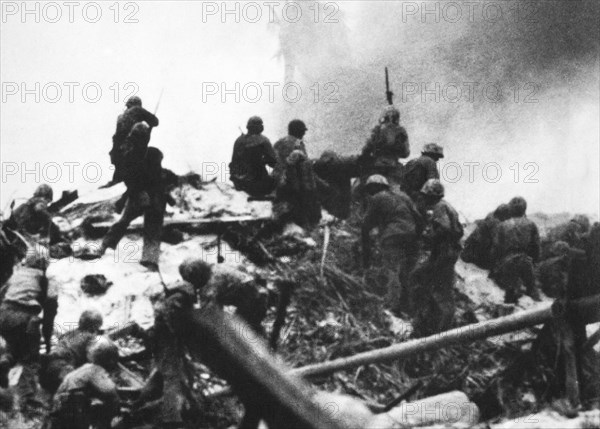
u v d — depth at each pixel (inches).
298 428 383.9
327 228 981.8
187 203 1031.0
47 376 726.5
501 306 949.2
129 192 932.0
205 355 392.2
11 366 732.0
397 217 908.6
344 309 892.6
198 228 987.3
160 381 719.7
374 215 913.5
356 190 1034.7
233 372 388.8
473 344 878.4
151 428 712.4
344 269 948.0
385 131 1015.6
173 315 707.4
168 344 716.7
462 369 852.6
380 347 859.4
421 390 831.7
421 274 888.3
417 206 964.0
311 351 843.4
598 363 812.6
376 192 924.6
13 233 880.9
